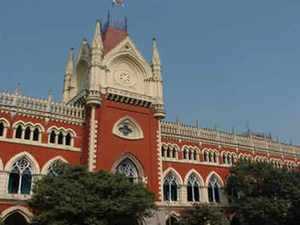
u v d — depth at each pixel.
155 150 56.38
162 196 54.53
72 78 65.00
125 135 54.97
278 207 53.44
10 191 44.31
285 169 58.31
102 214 36.88
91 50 56.12
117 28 64.94
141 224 50.78
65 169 41.34
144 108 58.03
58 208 35.91
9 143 45.84
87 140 51.06
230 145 69.06
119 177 40.75
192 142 63.84
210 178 63.59
